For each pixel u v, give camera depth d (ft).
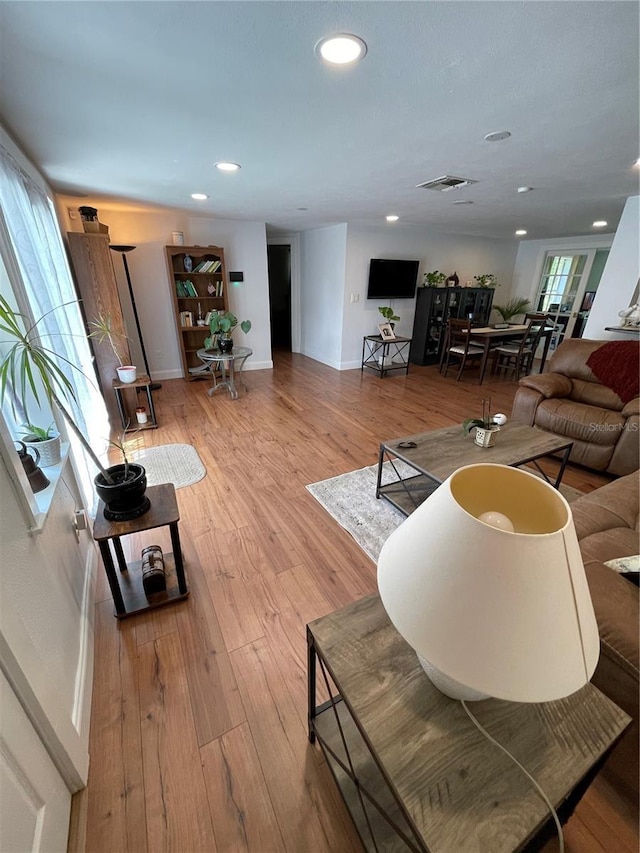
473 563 1.79
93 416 8.60
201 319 16.69
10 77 4.40
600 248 19.42
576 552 1.82
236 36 3.64
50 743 3.01
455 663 1.80
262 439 11.01
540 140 6.41
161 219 14.84
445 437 7.97
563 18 3.37
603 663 3.14
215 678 4.40
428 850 1.89
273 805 3.34
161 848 3.09
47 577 3.72
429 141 6.44
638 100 4.95
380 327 18.49
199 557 6.31
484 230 18.74
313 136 6.25
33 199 7.13
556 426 9.98
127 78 4.45
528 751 2.30
